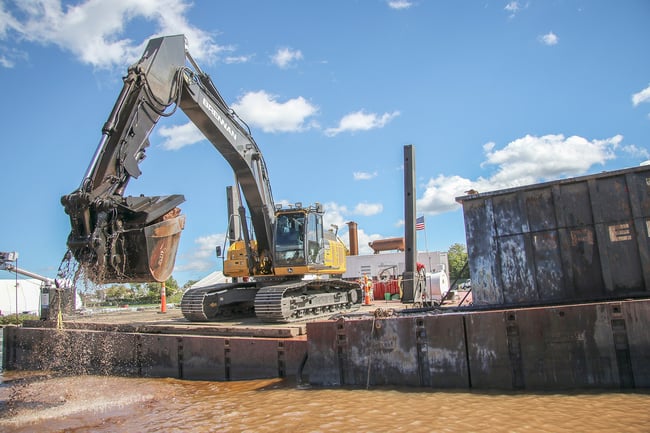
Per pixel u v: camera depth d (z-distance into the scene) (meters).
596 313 6.51
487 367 6.91
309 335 8.02
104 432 6.33
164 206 8.32
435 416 5.79
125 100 8.06
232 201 16.05
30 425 6.83
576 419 5.34
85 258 7.24
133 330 11.33
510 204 7.70
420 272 15.18
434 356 7.20
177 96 9.13
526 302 7.43
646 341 6.27
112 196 7.64
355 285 14.67
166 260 8.36
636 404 5.71
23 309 35.56
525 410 5.77
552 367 6.62
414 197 14.12
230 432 5.85
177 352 10.21
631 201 6.95
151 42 9.06
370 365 7.56
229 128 10.84
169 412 7.17
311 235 12.45
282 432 5.65
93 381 10.20
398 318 7.48
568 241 7.26
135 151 8.11
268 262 12.59
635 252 6.89
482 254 7.82
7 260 20.00
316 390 7.61
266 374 8.99
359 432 5.41
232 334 9.90
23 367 13.19
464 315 7.09
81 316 14.38
